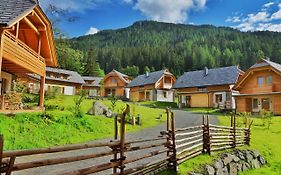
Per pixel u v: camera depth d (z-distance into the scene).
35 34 19.20
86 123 15.84
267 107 33.38
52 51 20.44
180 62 113.81
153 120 22.70
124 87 61.72
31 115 14.01
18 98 16.45
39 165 4.96
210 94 42.81
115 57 123.31
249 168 13.32
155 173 8.89
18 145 10.84
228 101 40.50
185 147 11.02
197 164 10.55
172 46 172.88
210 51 144.62
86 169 5.99
